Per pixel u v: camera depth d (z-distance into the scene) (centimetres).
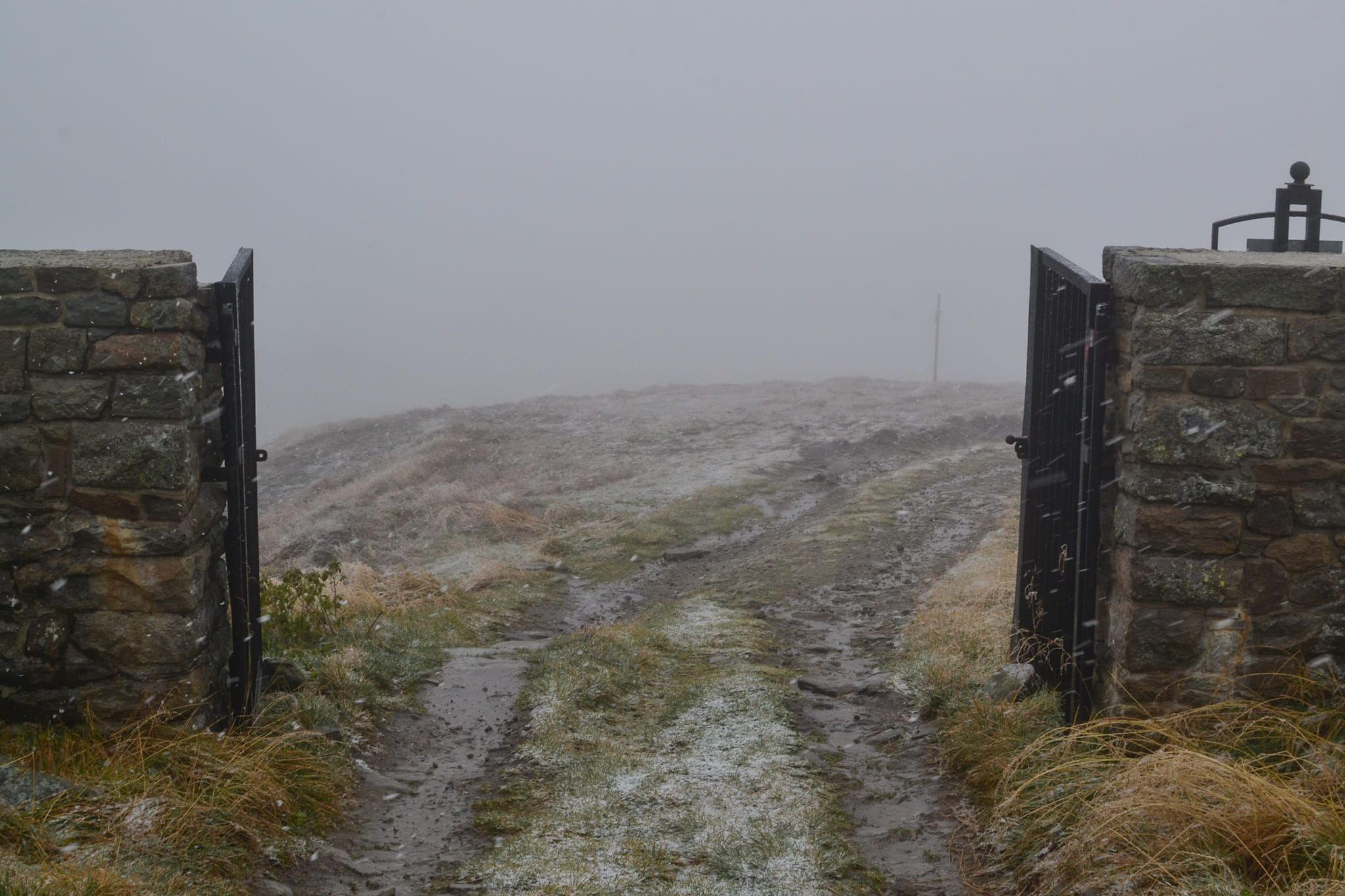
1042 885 417
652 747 631
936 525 1562
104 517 506
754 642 934
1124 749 500
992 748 554
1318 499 506
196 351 535
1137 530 516
